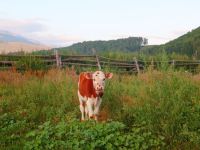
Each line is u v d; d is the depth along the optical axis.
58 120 10.51
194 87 10.05
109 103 11.63
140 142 7.86
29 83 14.84
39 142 7.95
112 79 14.76
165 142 8.24
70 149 7.78
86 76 10.35
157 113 8.96
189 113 8.91
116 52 26.58
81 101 11.25
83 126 8.62
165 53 15.76
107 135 7.98
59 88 13.59
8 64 19.50
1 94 13.80
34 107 11.73
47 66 20.02
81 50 145.50
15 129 9.73
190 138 8.19
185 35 111.06
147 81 12.52
